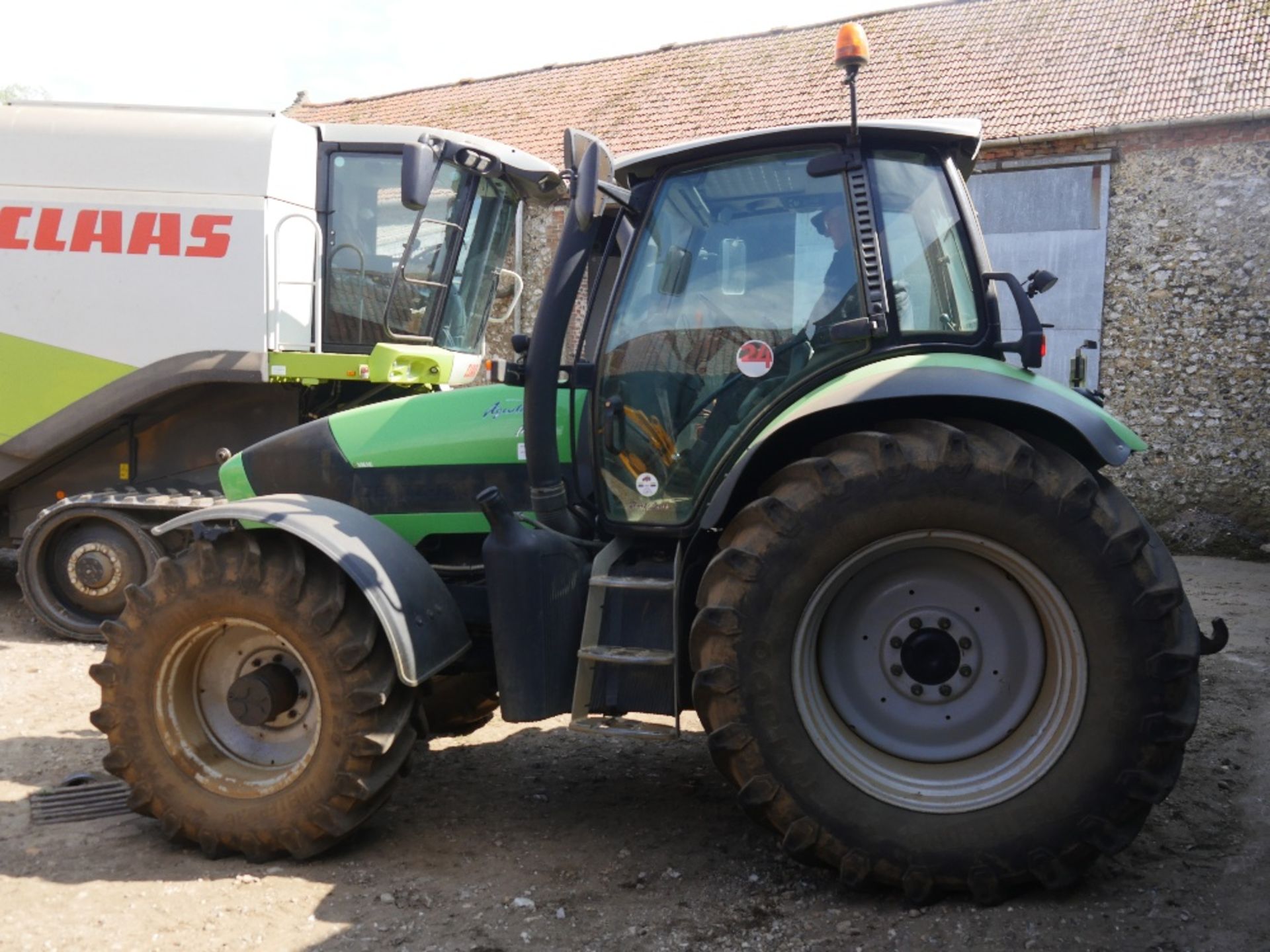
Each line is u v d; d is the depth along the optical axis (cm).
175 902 309
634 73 1553
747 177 348
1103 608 290
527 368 354
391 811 386
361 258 717
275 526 336
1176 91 1115
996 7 1374
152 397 696
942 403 317
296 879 325
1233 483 1059
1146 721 288
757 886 319
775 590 301
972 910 296
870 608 319
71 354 701
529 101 1580
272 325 689
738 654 302
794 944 281
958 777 307
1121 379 1104
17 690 562
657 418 355
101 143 698
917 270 336
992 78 1244
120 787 407
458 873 330
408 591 339
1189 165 1069
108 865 338
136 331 695
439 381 716
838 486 300
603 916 300
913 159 342
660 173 357
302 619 332
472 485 405
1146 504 1093
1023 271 1140
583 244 348
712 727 307
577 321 533
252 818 336
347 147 718
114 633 350
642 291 358
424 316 731
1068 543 291
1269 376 1042
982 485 294
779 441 331
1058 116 1139
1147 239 1088
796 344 341
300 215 702
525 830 367
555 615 342
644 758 449
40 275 703
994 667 313
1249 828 356
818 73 1385
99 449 732
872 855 298
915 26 1403
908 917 293
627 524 355
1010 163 1139
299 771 335
